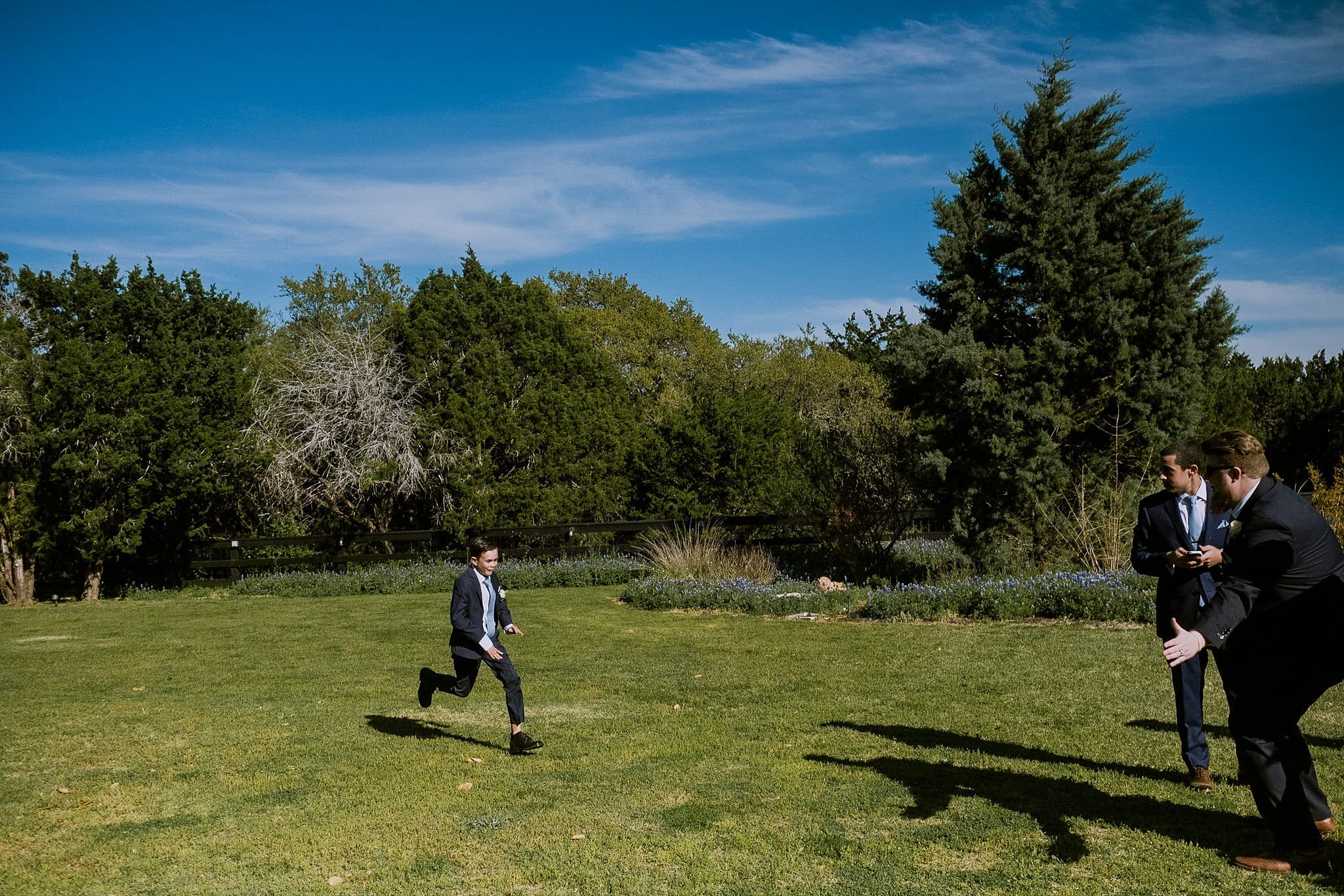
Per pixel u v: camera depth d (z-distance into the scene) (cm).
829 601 1305
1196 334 1334
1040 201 1342
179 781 614
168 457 1816
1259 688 430
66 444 1753
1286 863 427
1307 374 2469
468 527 1994
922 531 2030
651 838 490
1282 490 432
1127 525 1316
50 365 1745
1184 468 534
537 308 2219
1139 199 1370
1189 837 469
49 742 718
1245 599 424
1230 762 585
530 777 604
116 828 527
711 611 1373
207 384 1898
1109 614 1112
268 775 623
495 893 431
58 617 1535
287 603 1669
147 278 1898
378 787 590
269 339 3216
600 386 2303
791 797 545
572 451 2117
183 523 1967
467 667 693
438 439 2030
